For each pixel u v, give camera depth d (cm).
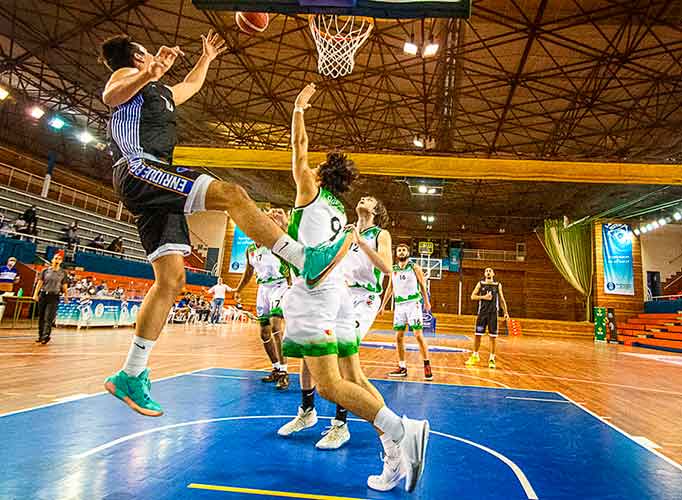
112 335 934
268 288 453
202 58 232
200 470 203
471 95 1417
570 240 2397
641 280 2186
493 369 712
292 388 433
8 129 2066
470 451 257
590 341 2039
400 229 2888
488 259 2753
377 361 730
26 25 1282
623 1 989
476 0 1006
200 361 607
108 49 194
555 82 1327
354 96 1518
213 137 1923
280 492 183
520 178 1089
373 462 230
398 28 1102
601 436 304
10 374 418
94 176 2484
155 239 181
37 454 212
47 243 1533
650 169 1062
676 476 226
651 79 1245
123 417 287
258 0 395
